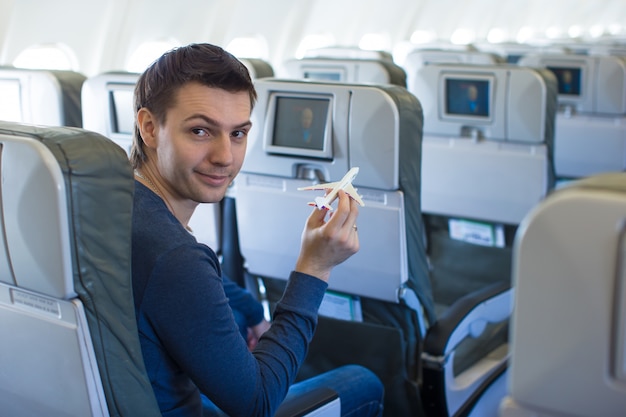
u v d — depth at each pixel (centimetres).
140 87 116
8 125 104
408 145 173
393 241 179
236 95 112
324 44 626
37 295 103
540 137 257
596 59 385
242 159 119
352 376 161
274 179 191
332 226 123
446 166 279
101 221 98
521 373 77
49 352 106
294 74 335
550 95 259
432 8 831
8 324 110
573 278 71
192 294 108
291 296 125
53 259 96
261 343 122
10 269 102
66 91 219
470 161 272
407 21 777
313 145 180
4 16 326
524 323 75
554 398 76
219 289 111
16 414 120
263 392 116
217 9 444
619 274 69
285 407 138
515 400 78
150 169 119
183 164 113
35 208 95
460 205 282
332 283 196
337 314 204
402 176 175
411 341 198
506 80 256
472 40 1042
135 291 108
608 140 393
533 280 74
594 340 72
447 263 299
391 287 185
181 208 122
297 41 560
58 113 219
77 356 102
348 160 176
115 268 100
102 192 97
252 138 189
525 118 257
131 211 101
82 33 371
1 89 224
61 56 363
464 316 196
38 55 353
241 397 113
